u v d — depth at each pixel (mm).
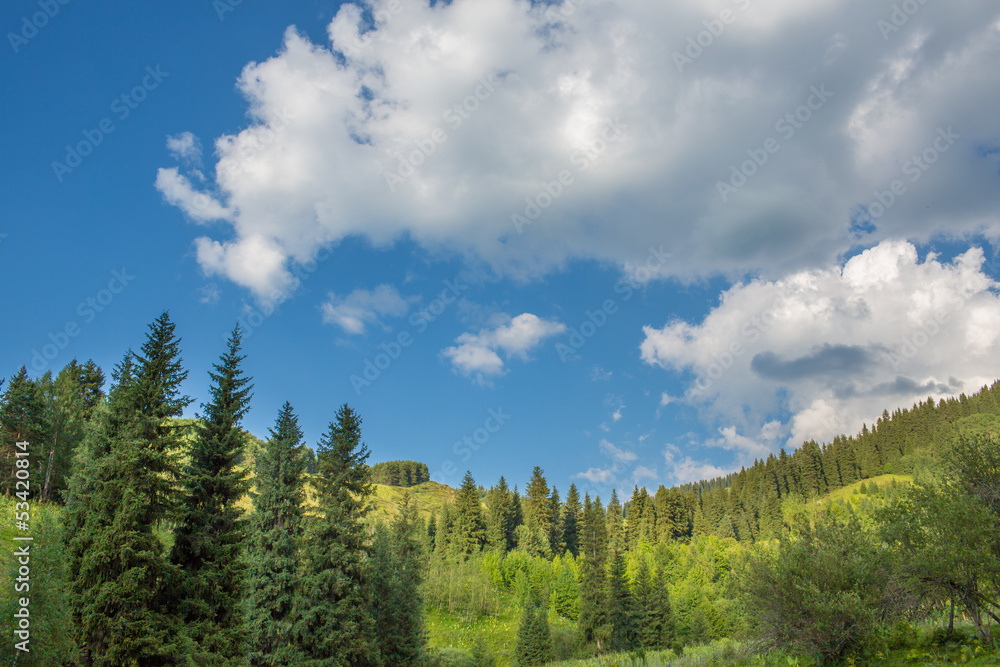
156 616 25688
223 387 33188
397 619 43688
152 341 29812
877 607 15766
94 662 23875
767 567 17594
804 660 16547
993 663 13141
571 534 141750
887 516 17656
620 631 69062
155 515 27109
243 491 32062
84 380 75750
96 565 24719
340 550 37062
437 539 120750
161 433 28812
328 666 34406
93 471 26453
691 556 110562
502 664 70438
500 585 100625
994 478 16375
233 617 29875
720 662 20234
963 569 15008
